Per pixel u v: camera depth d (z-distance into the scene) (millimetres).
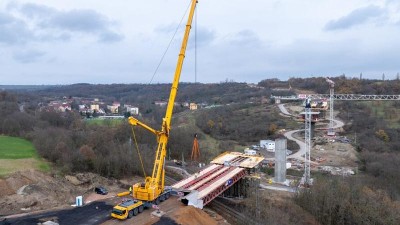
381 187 105000
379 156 132000
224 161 107812
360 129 172750
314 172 122500
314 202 86812
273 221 76375
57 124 176375
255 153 143250
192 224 67688
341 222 83625
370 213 82000
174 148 152250
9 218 67250
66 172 105062
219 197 97625
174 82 76875
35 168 103375
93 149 121688
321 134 168125
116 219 66438
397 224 80188
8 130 149625
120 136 149125
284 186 103188
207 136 182750
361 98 142625
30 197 82000
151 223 64625
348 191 87562
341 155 143375
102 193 91688
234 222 80500
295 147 154750
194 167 130375
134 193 73000
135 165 115812
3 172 93938
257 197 87250
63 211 71562
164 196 77375
